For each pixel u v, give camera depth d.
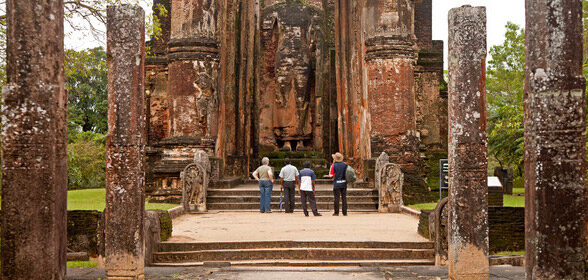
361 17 18.81
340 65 20.23
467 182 5.40
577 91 4.06
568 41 4.06
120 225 5.58
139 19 5.73
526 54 4.26
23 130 4.23
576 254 4.01
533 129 4.14
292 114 23.06
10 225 4.23
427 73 23.22
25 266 4.22
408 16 18.14
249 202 15.48
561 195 4.04
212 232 10.70
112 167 5.61
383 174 14.90
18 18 4.25
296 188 16.64
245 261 8.98
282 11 23.58
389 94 17.84
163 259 8.99
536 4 4.16
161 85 22.61
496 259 8.21
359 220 12.80
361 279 6.68
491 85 31.25
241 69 20.59
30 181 4.23
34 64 4.25
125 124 5.62
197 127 17.16
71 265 9.34
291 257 9.20
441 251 8.73
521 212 10.98
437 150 22.86
